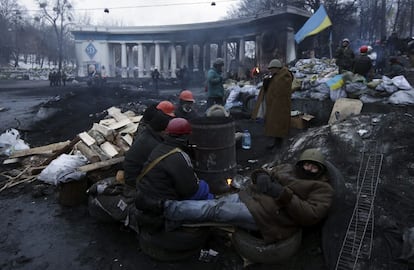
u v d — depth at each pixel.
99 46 40.56
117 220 3.57
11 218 3.97
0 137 6.92
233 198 3.10
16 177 5.15
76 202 4.27
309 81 8.34
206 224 2.99
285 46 26.98
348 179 3.74
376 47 13.13
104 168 4.64
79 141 5.36
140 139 3.60
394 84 6.66
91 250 3.29
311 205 2.76
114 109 6.37
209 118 3.85
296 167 3.12
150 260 3.12
